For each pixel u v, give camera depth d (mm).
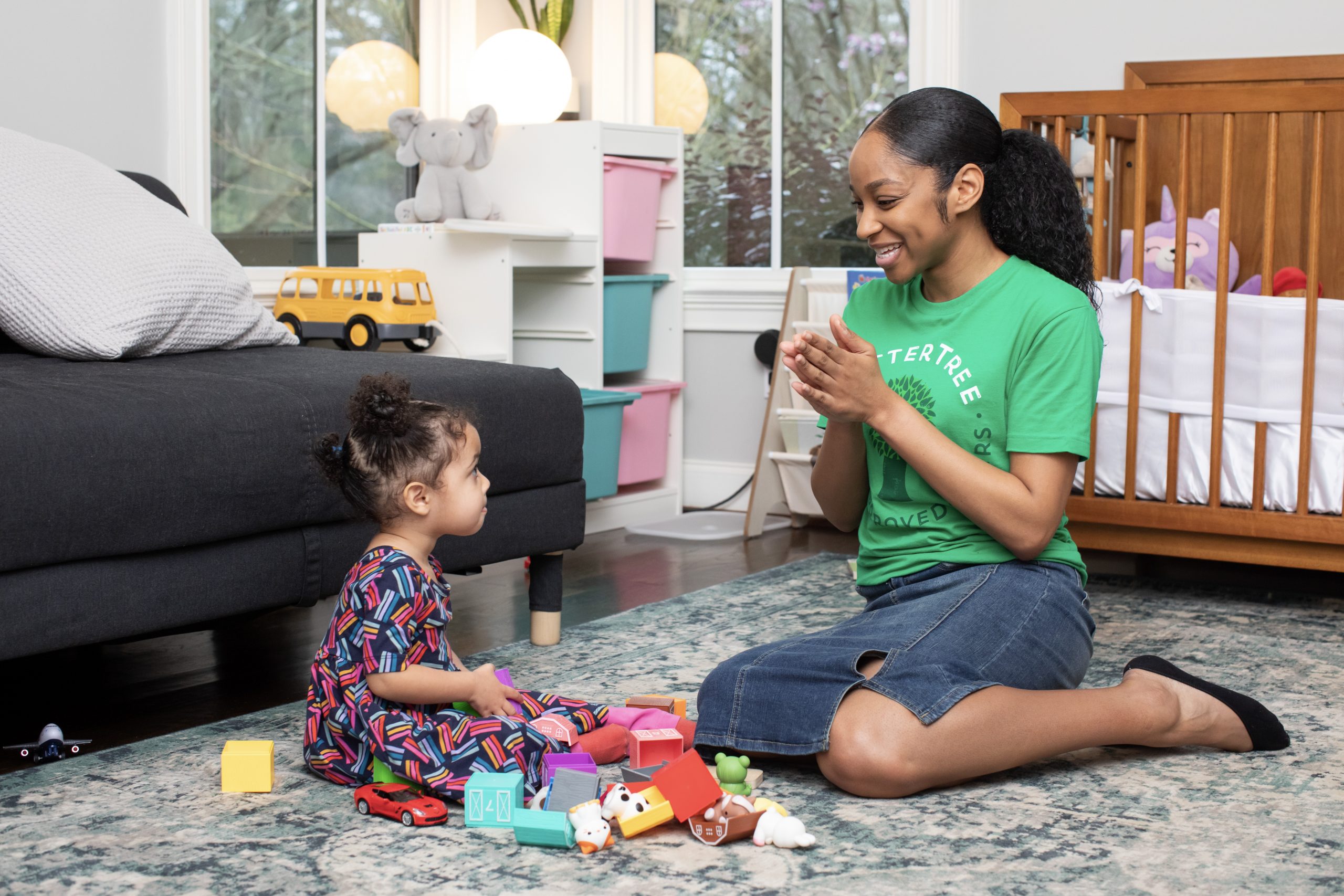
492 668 1436
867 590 1586
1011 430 1441
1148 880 1132
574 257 3068
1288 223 2879
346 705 1386
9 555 1386
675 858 1192
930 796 1342
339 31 3266
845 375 1359
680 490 3426
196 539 1558
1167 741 1445
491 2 3551
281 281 2982
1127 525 2484
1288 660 1951
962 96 1441
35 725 1670
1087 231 1541
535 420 1952
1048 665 1432
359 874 1156
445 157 3023
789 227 3477
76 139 2609
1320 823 1273
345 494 1438
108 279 1904
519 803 1272
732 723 1381
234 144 3041
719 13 3500
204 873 1156
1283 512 2348
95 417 1471
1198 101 2332
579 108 3586
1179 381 2391
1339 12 2766
